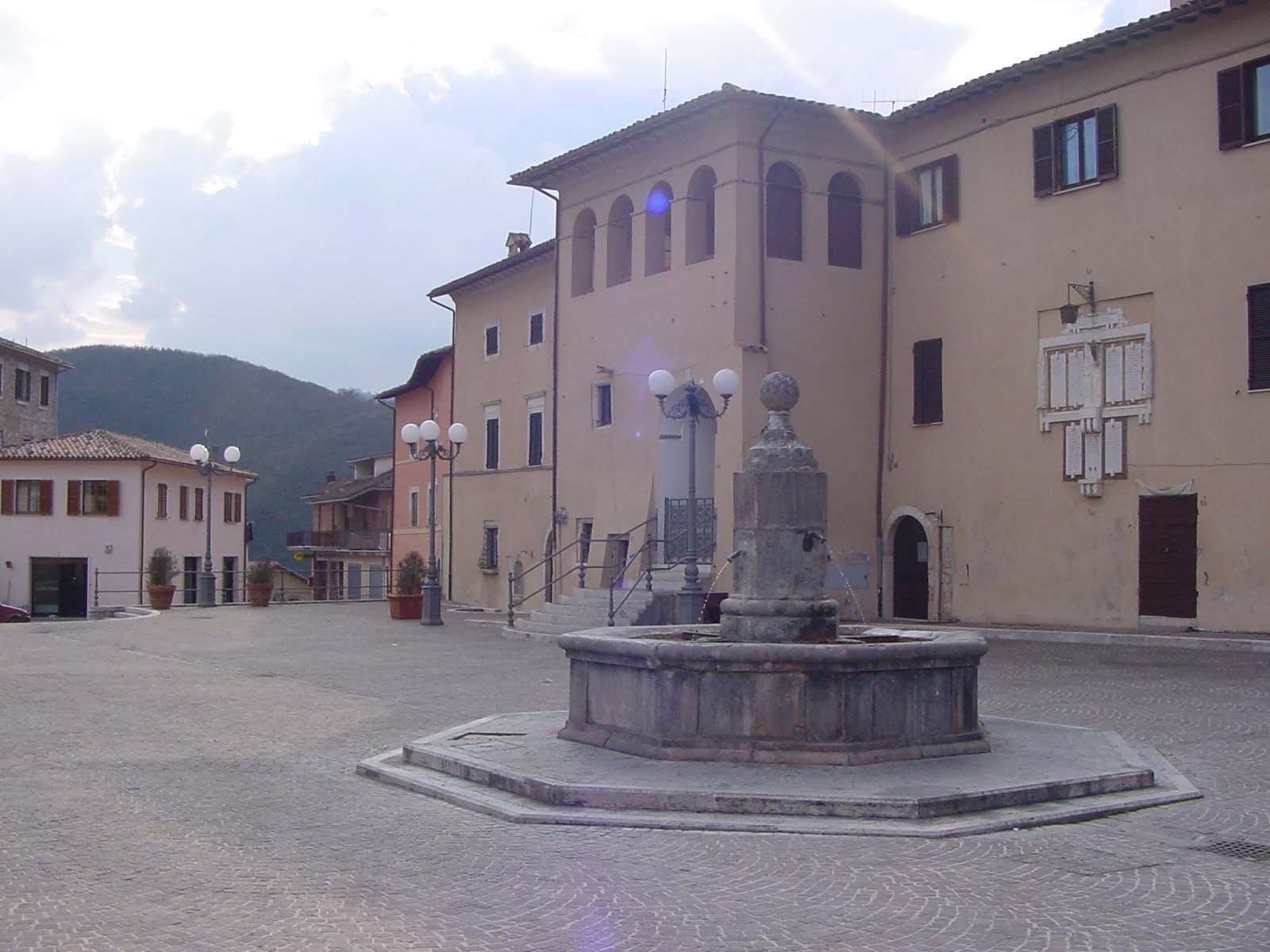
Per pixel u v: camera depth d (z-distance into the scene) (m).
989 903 7.11
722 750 10.59
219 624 30.34
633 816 9.20
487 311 41.28
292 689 17.39
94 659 21.80
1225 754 11.77
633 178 30.75
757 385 27.34
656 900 7.17
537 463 37.84
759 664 10.59
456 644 24.81
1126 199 24.23
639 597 25.36
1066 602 25.03
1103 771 10.24
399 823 9.24
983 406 26.94
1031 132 26.11
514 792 10.01
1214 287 22.72
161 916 6.86
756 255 27.66
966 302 27.45
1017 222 26.38
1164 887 7.44
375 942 6.39
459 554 42.44
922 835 8.70
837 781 9.82
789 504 11.84
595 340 31.97
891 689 10.77
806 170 28.41
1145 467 23.72
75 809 9.68
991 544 26.64
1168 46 23.61
